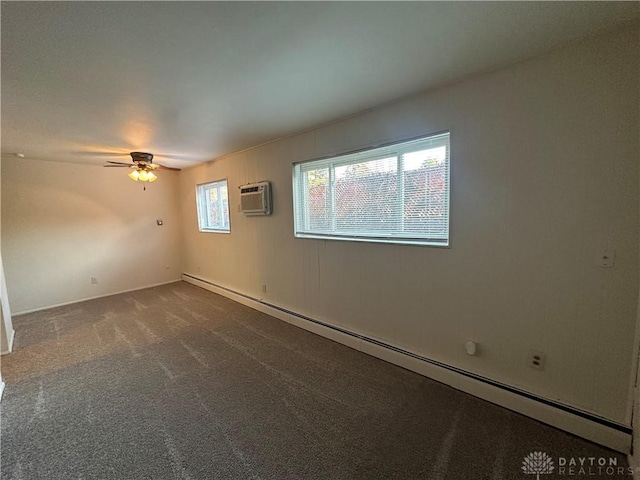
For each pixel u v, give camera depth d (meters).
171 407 2.05
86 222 4.77
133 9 1.17
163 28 1.32
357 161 2.71
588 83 1.53
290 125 2.89
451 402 2.01
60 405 2.09
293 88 2.02
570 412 1.69
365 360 2.63
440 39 1.48
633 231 1.48
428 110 2.13
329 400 2.08
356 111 2.52
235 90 2.03
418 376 2.34
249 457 1.61
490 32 1.43
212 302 4.52
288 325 3.54
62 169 4.50
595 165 1.55
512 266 1.87
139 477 1.50
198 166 5.18
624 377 1.55
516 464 1.51
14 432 1.83
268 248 3.86
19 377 2.46
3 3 1.10
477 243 2.00
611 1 1.22
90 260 4.82
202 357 2.77
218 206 4.99
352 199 2.80
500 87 1.81
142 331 3.42
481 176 1.93
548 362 1.78
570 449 1.59
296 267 3.47
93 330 3.47
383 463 1.54
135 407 2.05
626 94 1.45
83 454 1.65
